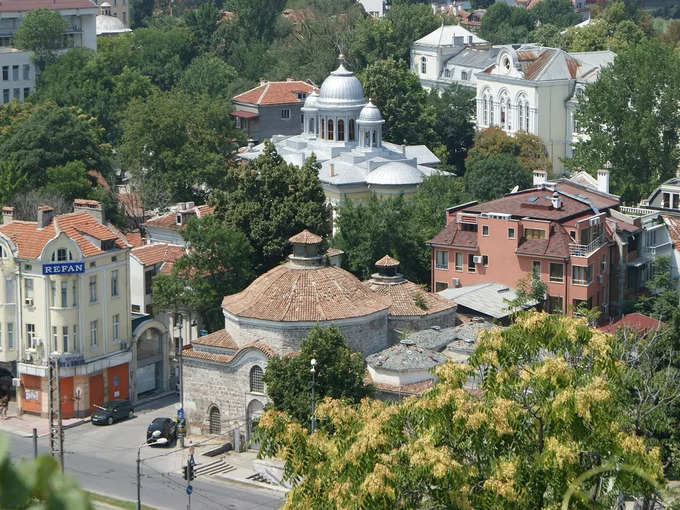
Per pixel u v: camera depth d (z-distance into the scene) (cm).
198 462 15312
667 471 11175
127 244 17462
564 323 7469
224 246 18262
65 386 16762
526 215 19375
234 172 19800
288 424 8438
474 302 18112
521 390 7444
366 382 15238
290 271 16338
